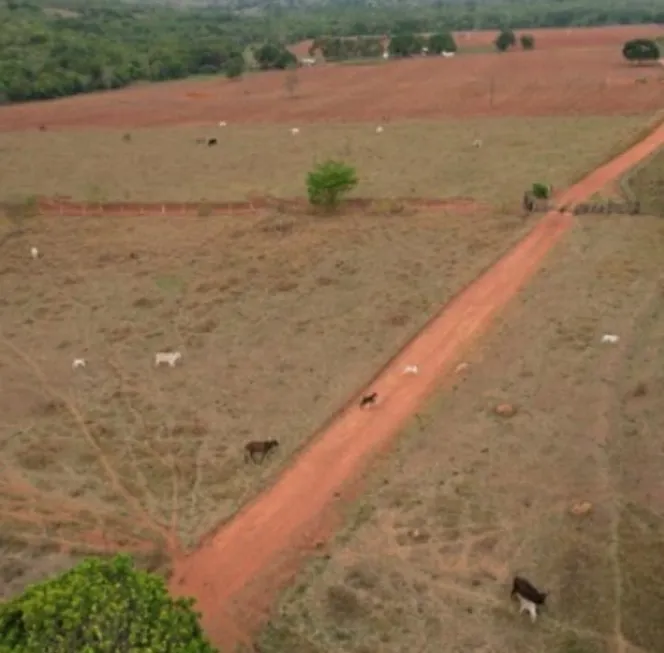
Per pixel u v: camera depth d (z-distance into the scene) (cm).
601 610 2356
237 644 2339
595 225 5288
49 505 2953
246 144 8494
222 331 4200
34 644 1667
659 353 3709
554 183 6184
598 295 4297
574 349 3784
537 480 2925
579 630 2298
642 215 5412
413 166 7088
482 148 7606
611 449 3066
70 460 3206
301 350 3950
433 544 2661
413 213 5753
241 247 5312
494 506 2811
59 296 4734
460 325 4094
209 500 2933
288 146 8281
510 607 2394
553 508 2783
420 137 8306
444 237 5253
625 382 3497
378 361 3788
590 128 8069
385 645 2302
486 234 5247
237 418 3419
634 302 4194
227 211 6097
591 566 2519
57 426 3438
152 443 3284
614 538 2623
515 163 6919
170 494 2981
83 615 1717
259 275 4847
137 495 2986
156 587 1845
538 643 2272
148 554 2681
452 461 3055
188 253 5266
